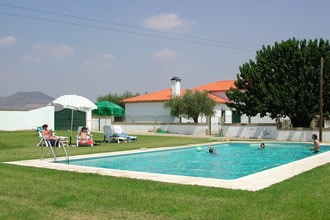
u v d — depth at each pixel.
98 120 48.06
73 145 23.41
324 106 30.89
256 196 8.32
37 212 7.15
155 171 15.50
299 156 22.39
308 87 30.36
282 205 7.48
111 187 9.43
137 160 18.81
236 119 43.31
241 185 9.71
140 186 9.54
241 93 34.06
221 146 27.42
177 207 7.45
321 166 13.52
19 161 14.93
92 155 17.58
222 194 8.56
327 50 31.12
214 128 38.88
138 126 44.69
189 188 9.26
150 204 7.70
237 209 7.25
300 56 30.62
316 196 8.25
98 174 11.48
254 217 6.70
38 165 13.68
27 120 44.44
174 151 22.69
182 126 40.59
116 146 23.19
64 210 7.30
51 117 45.72
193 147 24.25
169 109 45.34
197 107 39.66
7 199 8.20
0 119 42.47
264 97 31.64
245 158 21.23
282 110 31.48
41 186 9.58
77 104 24.06
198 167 17.09
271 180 10.48
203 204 7.67
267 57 33.00
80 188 9.31
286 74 31.39
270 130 33.31
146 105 49.25
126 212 7.14
